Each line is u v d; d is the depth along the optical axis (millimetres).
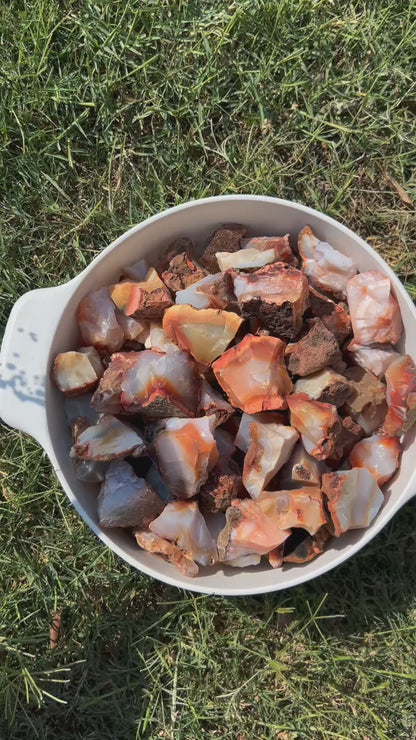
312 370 710
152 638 831
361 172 861
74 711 836
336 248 742
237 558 710
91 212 850
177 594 839
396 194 861
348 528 696
